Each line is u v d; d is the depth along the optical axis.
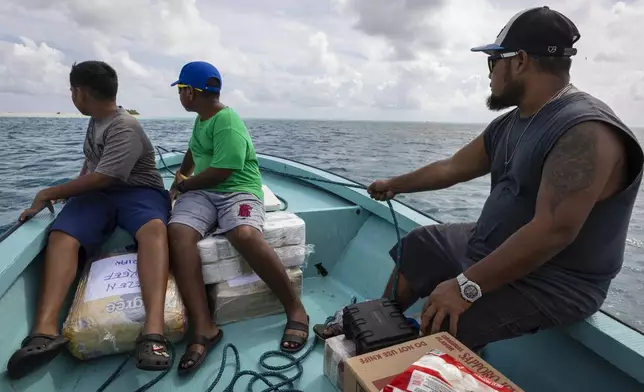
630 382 1.18
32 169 14.73
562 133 1.12
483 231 1.42
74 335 1.53
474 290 1.21
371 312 1.44
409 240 1.68
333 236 2.50
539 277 1.26
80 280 1.76
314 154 20.80
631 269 5.38
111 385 1.53
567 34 1.22
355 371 1.09
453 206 8.16
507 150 1.37
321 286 2.37
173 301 1.71
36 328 1.45
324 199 2.85
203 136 2.03
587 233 1.21
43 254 1.75
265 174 3.59
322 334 1.79
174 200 2.40
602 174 1.05
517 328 1.28
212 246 1.82
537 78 1.25
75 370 1.59
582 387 1.29
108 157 1.85
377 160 18.83
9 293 1.43
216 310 1.88
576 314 1.26
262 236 1.84
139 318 1.58
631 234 6.78
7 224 6.84
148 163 2.04
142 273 1.67
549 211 1.09
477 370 1.06
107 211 1.88
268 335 1.87
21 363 1.29
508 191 1.33
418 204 8.26
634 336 1.19
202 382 1.57
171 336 1.71
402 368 1.10
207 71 1.99
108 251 2.02
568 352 1.36
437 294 1.27
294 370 1.64
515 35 1.26
